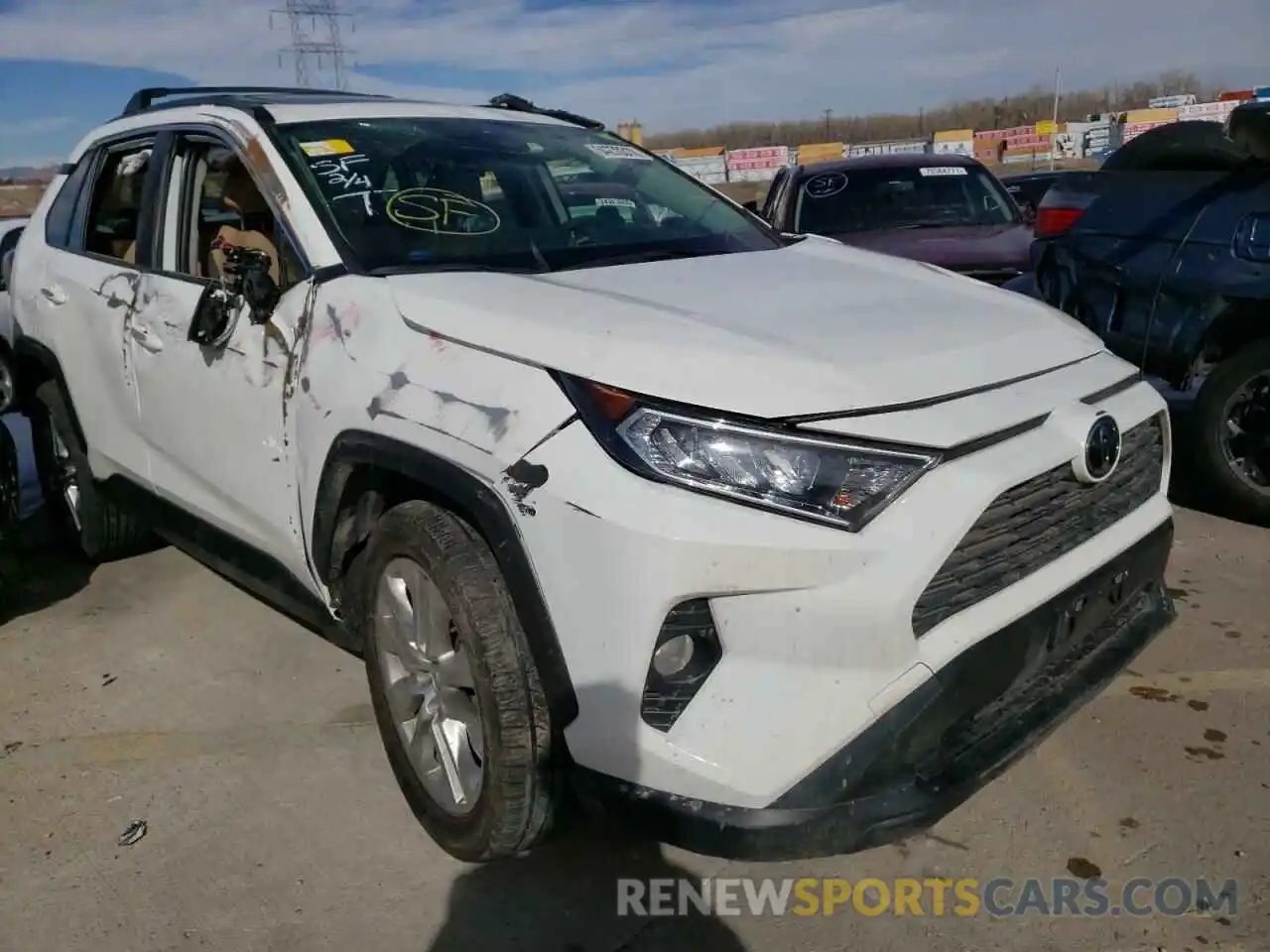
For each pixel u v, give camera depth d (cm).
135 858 278
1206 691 335
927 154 852
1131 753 304
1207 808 279
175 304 347
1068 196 524
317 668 374
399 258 296
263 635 401
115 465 403
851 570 205
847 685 208
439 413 241
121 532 455
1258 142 435
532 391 229
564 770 232
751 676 208
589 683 215
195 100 376
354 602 288
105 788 308
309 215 303
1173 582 413
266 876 270
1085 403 250
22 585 453
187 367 336
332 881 267
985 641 222
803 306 262
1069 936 240
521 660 231
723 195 397
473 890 262
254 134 327
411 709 270
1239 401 456
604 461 213
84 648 396
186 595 438
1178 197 478
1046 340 265
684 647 213
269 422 298
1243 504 462
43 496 480
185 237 366
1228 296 454
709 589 205
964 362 238
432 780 265
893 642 208
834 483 209
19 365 457
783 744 207
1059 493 242
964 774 224
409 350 257
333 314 280
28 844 285
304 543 296
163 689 364
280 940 248
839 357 227
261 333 302
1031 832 274
